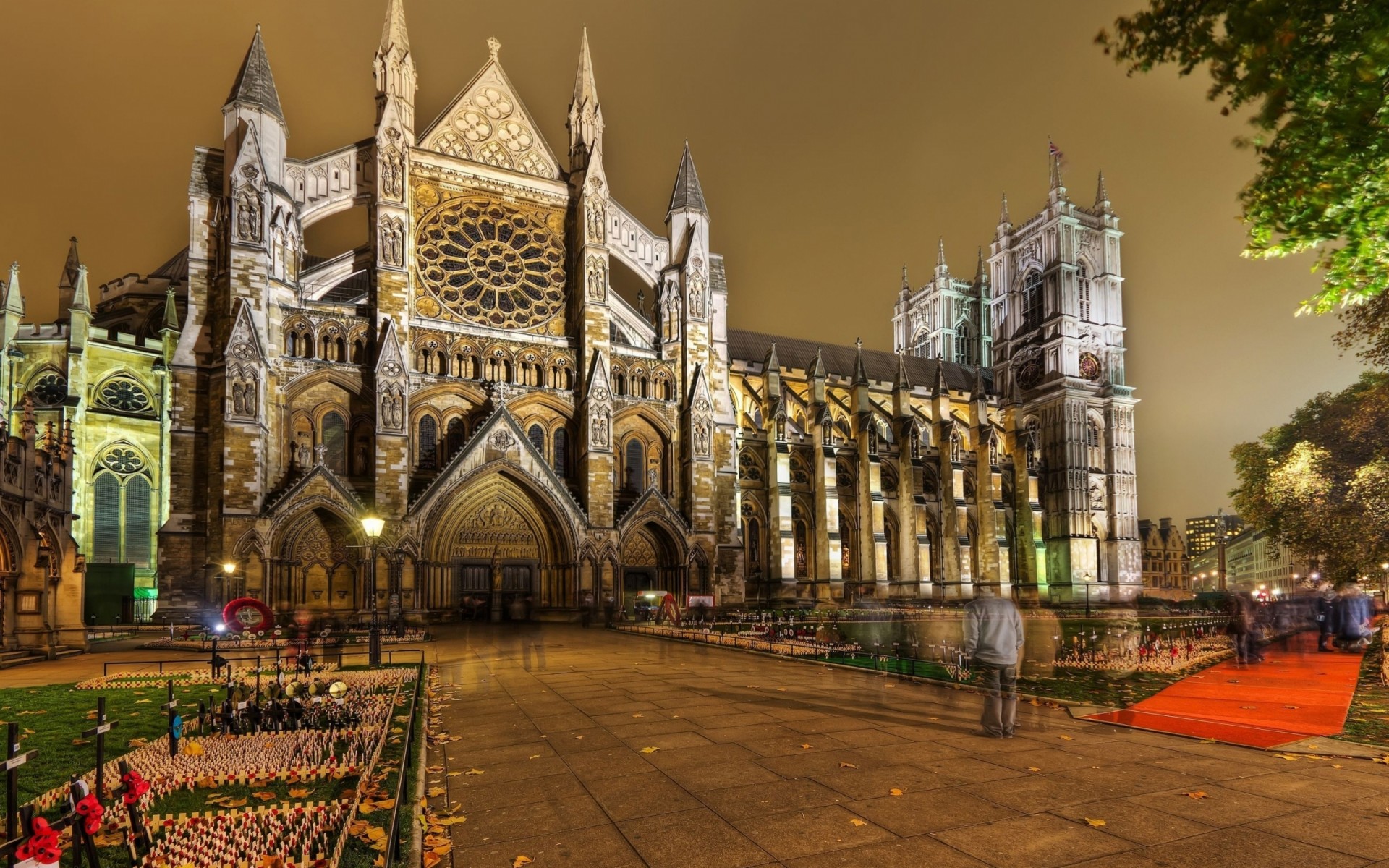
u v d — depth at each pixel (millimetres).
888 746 12320
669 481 60375
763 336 97250
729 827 8562
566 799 9727
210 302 48344
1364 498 33750
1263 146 9766
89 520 54469
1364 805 9141
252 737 13430
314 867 7336
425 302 55000
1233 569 168250
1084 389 99000
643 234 63344
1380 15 8109
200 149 49562
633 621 51094
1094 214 105812
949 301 120250
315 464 48781
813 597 73062
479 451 51406
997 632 13195
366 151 54750
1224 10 9094
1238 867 7312
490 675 22234
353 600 47344
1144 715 14969
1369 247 9734
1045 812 8945
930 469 87750
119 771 10711
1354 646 30219
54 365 55969
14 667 27000
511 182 59094
